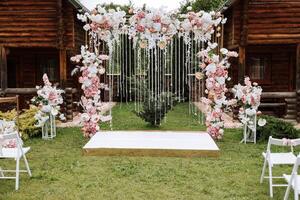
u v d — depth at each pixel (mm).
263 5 13594
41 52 16359
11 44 13820
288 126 10383
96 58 10641
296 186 5047
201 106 18781
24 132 10945
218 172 7578
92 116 10719
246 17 13500
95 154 8922
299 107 13977
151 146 9109
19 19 13773
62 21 13773
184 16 10539
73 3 13469
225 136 11219
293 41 13680
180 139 10031
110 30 10633
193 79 20156
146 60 17719
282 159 6527
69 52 14750
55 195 6344
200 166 7992
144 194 6379
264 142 10398
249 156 8859
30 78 16547
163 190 6559
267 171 7688
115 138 10141
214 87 10547
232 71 15594
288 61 15891
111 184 6875
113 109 18016
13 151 7082
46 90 10812
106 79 20562
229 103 10680
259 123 10133
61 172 7605
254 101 9992
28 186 6805
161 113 12969
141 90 16766
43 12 13734
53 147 9844
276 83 16000
